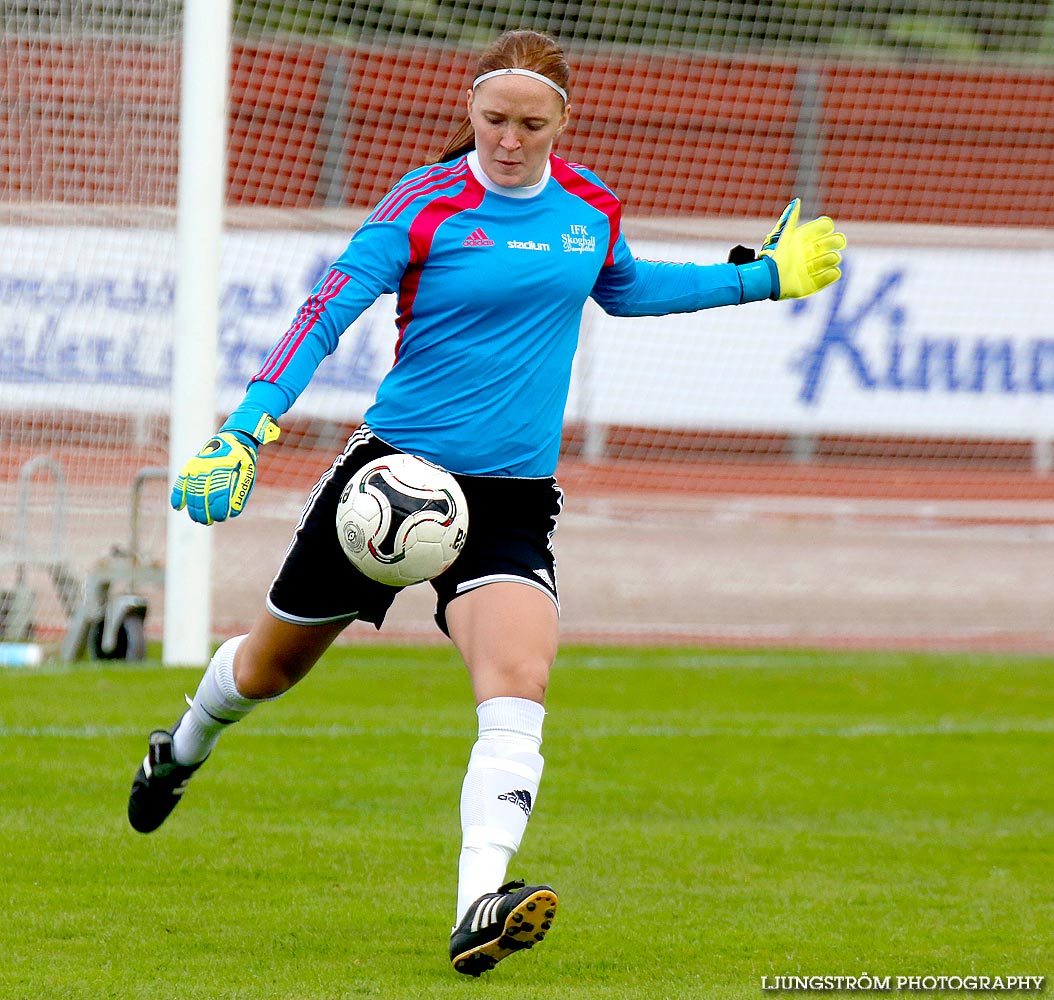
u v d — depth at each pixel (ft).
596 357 150.30
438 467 37.86
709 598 134.82
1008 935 43.62
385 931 42.37
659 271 41.57
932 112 186.50
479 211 37.37
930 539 161.68
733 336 149.28
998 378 149.28
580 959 40.14
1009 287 148.77
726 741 77.71
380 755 70.54
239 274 132.05
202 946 40.22
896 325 148.36
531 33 37.04
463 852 35.50
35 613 104.63
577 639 119.14
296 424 149.07
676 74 182.91
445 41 158.40
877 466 165.89
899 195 186.09
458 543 37.11
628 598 133.80
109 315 111.04
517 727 36.01
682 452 158.10
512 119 36.35
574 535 156.76
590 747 75.05
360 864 50.47
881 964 40.34
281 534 145.18
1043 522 164.86
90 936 40.88
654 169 183.52
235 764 67.26
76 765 64.95
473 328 37.60
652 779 67.97
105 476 114.52
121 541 116.26
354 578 38.73
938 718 86.48
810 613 130.72
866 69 184.34
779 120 184.96
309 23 156.15
